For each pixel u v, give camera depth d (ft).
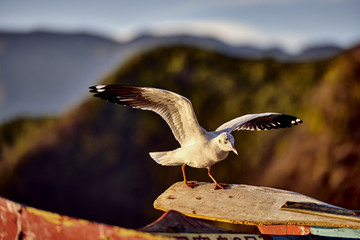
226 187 18.74
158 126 72.28
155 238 11.11
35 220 12.10
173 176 65.51
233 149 17.15
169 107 18.01
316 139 55.36
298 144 56.80
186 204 17.58
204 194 18.15
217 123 70.33
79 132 74.74
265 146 60.90
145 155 69.51
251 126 21.20
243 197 17.78
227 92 74.18
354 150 51.24
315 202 17.20
